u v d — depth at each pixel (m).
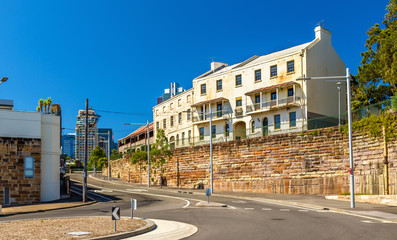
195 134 58.03
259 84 49.62
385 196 25.75
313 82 45.66
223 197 35.97
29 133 33.00
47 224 16.91
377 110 30.92
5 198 31.30
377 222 16.83
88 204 30.97
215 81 55.34
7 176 31.59
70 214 22.88
